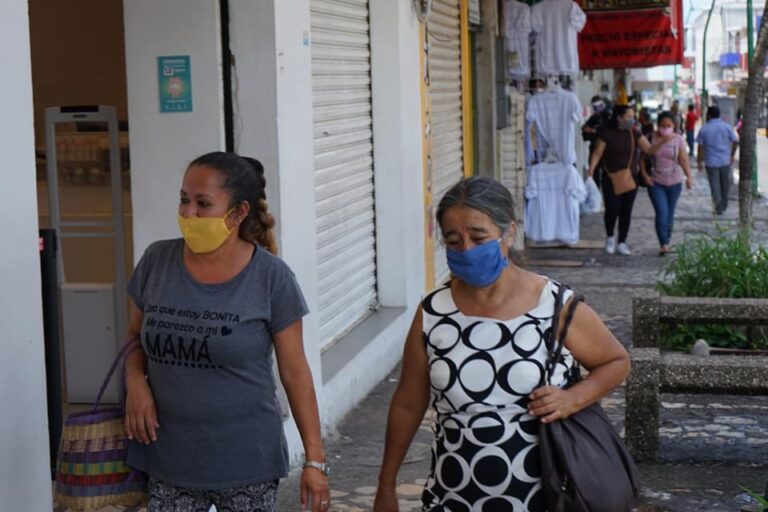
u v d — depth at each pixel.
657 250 16.98
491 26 15.39
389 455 3.80
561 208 16.25
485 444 3.47
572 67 16.06
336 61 8.69
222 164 3.73
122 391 3.89
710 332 9.47
